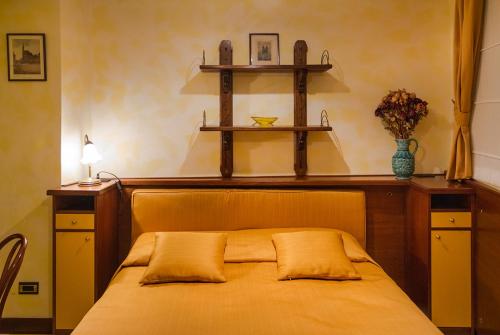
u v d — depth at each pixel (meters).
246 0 3.80
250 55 3.80
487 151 3.18
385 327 2.23
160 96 3.83
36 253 3.44
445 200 3.58
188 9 3.80
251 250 3.19
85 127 3.76
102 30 3.79
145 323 2.29
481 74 3.27
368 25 3.82
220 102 3.80
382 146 3.87
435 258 3.27
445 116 3.85
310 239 3.11
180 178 3.83
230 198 3.59
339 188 3.67
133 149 3.84
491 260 3.01
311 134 3.85
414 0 3.82
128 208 3.72
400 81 3.84
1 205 3.42
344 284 2.82
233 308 2.47
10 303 3.47
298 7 3.81
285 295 2.64
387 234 3.71
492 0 3.11
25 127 3.38
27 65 3.35
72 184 3.52
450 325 3.30
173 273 2.85
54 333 3.29
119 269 3.11
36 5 3.33
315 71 3.80
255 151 3.86
